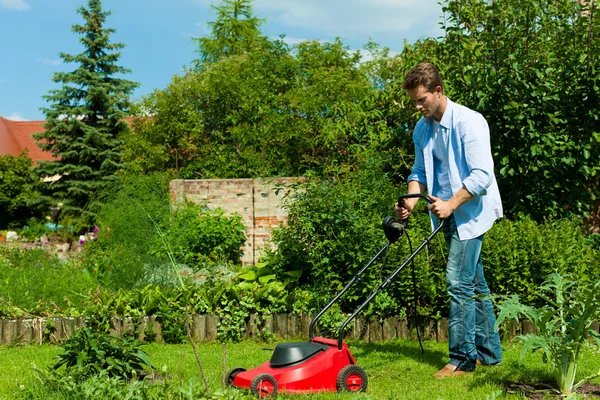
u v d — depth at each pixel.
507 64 8.44
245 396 3.92
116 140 29.06
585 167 8.41
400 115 10.13
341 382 4.33
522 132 8.26
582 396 4.06
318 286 7.18
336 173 9.32
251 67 20.42
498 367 5.14
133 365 4.79
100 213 13.80
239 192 14.27
